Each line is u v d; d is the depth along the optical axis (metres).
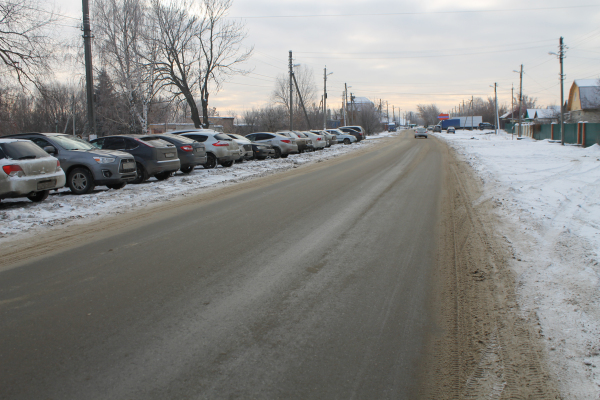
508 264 5.51
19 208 9.23
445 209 9.16
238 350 3.37
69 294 4.45
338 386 2.92
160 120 33.12
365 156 25.12
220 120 65.56
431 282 4.91
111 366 3.11
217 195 11.12
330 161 21.77
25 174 9.31
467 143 40.94
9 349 3.33
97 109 27.92
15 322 3.80
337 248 6.19
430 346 3.49
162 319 3.88
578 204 9.55
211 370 3.08
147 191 11.62
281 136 24.84
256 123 61.41
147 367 3.11
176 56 29.81
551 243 6.43
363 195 10.89
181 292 4.52
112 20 26.61
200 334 3.62
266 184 13.23
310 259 5.68
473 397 2.83
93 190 12.20
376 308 4.20
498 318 3.99
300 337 3.59
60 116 52.34
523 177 14.21
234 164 20.58
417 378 3.04
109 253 5.91
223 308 4.14
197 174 16.11
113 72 27.22
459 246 6.36
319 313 4.06
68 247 6.25
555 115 67.44
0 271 5.20
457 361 3.27
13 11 18.98
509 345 3.50
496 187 12.13
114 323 3.79
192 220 8.02
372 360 3.26
